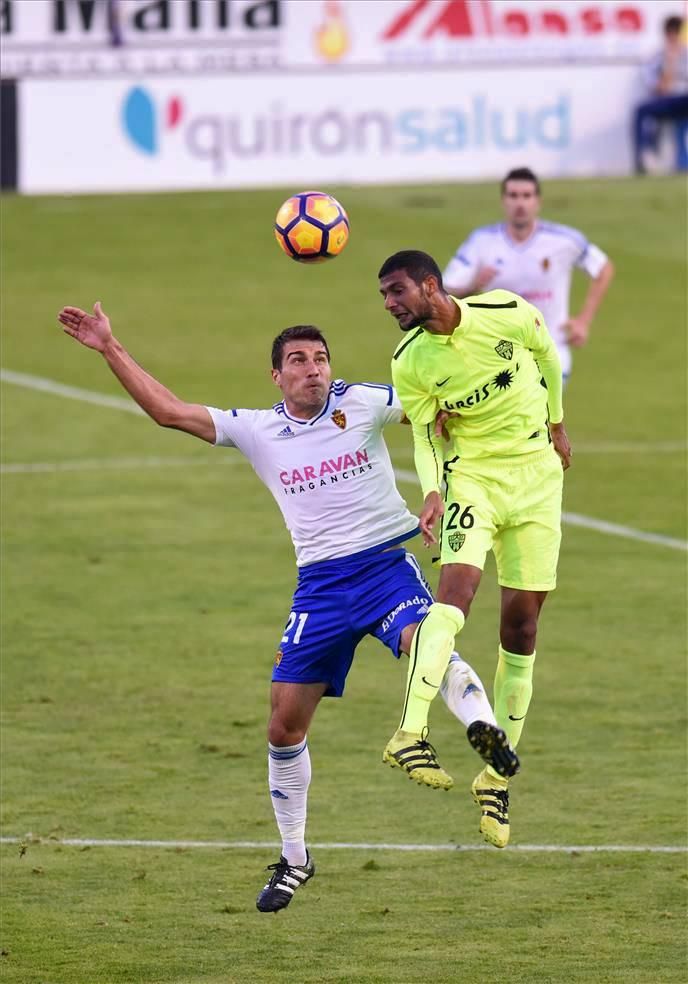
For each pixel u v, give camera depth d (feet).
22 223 336.70
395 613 84.38
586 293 295.28
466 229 322.14
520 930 87.04
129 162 363.15
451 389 86.69
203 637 139.74
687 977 80.59
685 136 374.84
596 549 166.20
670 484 191.11
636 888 92.58
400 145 365.20
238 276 303.68
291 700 86.33
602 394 234.79
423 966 82.43
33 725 119.75
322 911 90.07
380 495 86.69
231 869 96.07
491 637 140.36
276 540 170.40
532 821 102.73
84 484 191.83
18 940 86.02
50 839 99.71
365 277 302.86
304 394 84.69
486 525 86.89
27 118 359.66
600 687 127.34
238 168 363.76
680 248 319.27
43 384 239.50
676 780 109.29
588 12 368.89
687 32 368.27
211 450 209.15
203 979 81.15
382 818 103.96
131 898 91.71
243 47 362.94
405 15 363.97
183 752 115.03
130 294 290.56
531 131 368.89
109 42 358.84
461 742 118.32
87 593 151.84
